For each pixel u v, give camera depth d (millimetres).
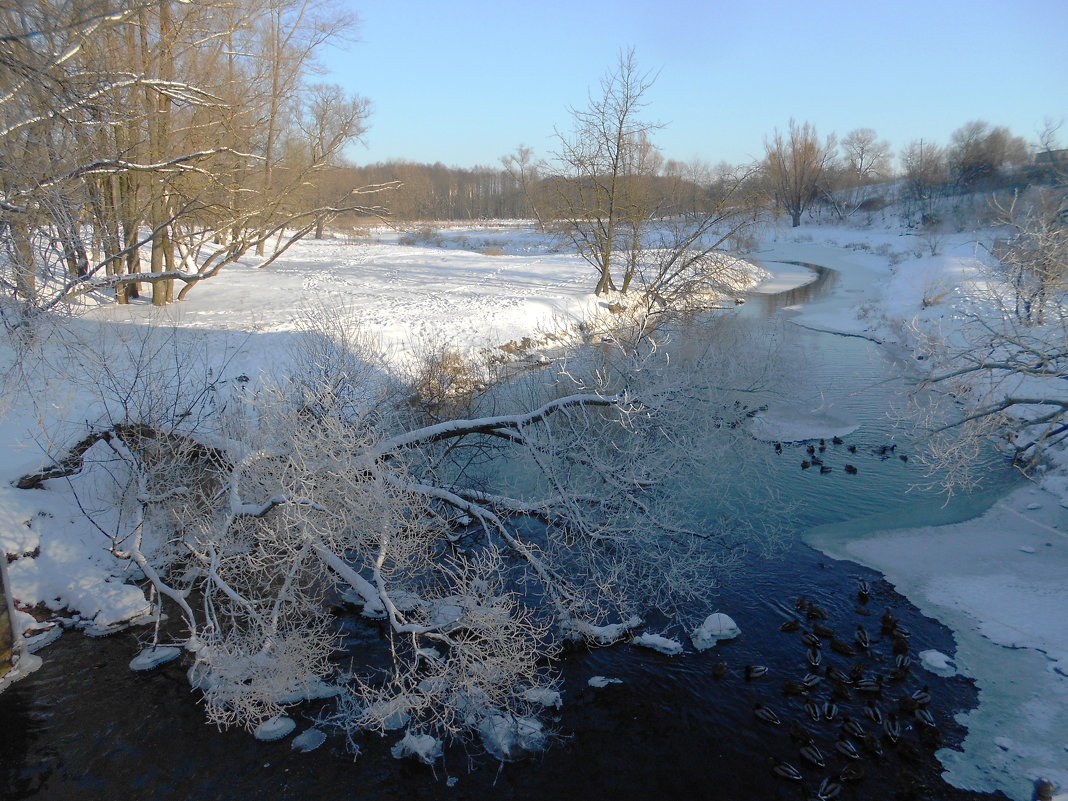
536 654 7461
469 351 17000
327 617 8156
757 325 19312
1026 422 9977
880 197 68250
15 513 8789
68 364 10156
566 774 6105
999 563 9133
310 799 5902
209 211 18344
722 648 7621
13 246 8812
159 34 16594
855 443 13297
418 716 6824
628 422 8641
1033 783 5777
